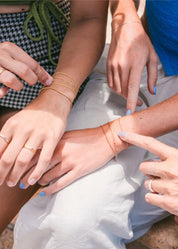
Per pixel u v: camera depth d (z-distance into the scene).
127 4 0.78
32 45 0.76
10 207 0.76
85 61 0.75
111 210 0.68
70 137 0.70
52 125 0.67
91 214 0.66
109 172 0.69
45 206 0.69
